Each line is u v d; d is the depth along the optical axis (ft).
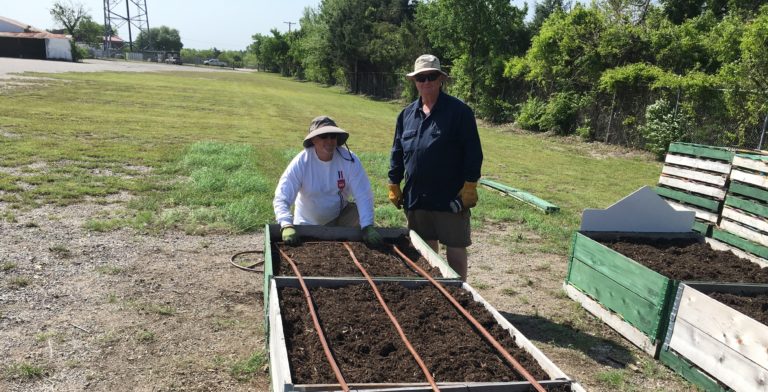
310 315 9.66
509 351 8.73
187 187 26.91
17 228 19.42
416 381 7.75
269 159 36.63
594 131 64.08
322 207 14.98
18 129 40.98
